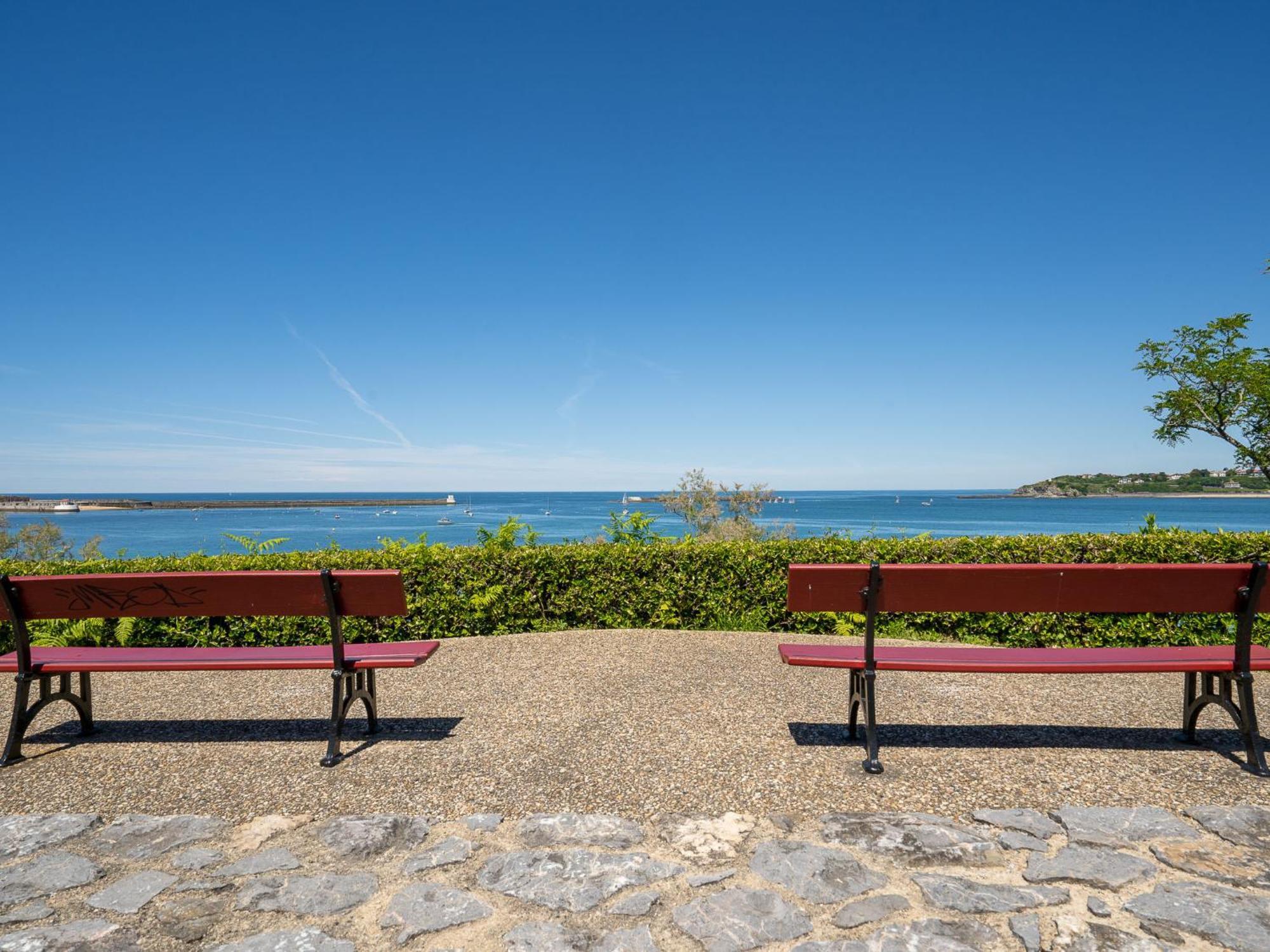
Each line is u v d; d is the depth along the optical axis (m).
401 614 4.49
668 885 2.99
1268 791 3.77
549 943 2.63
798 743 4.54
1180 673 6.08
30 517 104.62
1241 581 4.06
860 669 4.35
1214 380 11.36
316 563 8.39
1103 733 4.67
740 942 2.62
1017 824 3.43
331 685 6.17
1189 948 2.53
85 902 2.94
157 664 4.49
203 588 4.45
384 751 4.54
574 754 4.42
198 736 4.91
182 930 2.74
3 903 2.93
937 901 2.84
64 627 8.05
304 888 3.01
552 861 3.19
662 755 4.37
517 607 8.43
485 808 3.72
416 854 3.28
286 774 4.20
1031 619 7.85
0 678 6.77
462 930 2.72
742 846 3.29
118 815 3.72
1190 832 3.35
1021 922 2.70
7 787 4.09
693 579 8.53
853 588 4.24
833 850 3.22
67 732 5.05
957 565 4.13
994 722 4.91
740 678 6.08
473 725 5.01
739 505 18.12
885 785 3.89
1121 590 4.16
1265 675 6.09
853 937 2.63
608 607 8.53
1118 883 2.94
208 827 3.56
